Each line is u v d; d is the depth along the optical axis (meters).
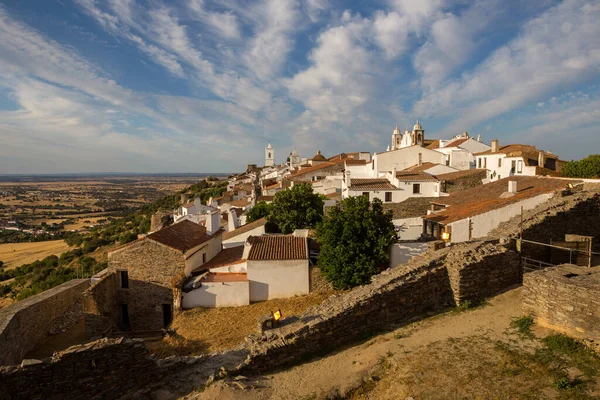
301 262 26.89
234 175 152.38
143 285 27.00
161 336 24.34
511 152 48.31
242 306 25.69
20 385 10.74
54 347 23.05
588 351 10.55
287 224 38.16
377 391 10.48
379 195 41.31
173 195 143.50
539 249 17.73
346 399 10.48
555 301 11.80
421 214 41.62
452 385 9.88
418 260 16.34
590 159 36.56
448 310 14.63
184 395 11.77
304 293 26.94
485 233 22.92
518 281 15.88
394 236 25.89
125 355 11.99
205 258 30.67
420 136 75.69
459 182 42.75
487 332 12.43
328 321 13.09
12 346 19.33
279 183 74.56
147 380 12.30
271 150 152.88
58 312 25.62
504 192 27.19
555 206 19.25
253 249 27.98
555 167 47.34
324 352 12.94
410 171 47.75
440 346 11.93
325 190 59.44
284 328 13.39
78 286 28.34
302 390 10.84
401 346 12.34
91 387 11.59
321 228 27.22
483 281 15.03
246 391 10.93
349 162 70.12
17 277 59.62
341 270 24.89
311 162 96.12
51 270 58.31
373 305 13.98
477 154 57.94
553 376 9.70
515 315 13.31
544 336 11.65
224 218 53.88
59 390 11.23
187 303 25.70
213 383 11.34
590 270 12.94
